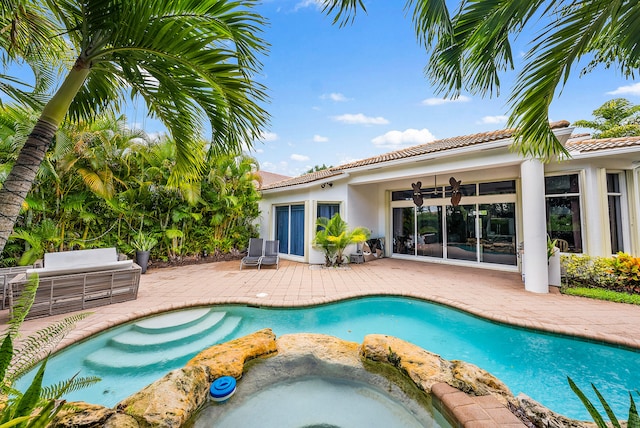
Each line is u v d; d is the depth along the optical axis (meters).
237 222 12.82
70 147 6.75
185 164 3.55
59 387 1.88
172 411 2.52
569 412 3.04
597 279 6.46
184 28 2.21
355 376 3.45
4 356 1.77
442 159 7.93
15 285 4.53
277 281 7.70
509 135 6.36
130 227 9.30
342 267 9.87
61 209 7.57
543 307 5.40
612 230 7.61
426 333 5.00
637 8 2.25
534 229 6.43
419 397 3.04
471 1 2.52
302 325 5.34
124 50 2.16
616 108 17.19
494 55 2.89
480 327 5.07
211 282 7.57
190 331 4.79
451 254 10.63
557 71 2.79
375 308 6.14
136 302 5.69
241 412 2.87
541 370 3.79
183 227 10.72
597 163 7.37
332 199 11.09
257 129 2.77
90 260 6.13
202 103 2.79
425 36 2.62
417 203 9.88
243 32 2.55
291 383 3.34
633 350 3.90
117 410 2.47
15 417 1.47
